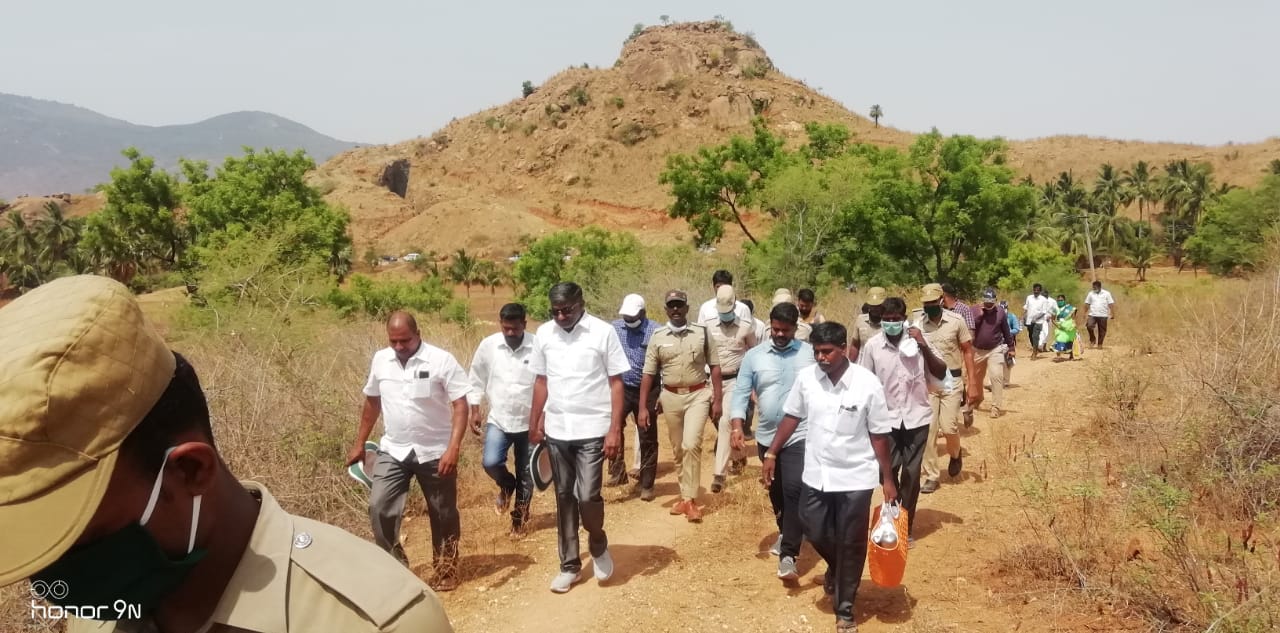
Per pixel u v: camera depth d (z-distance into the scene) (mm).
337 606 1186
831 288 25469
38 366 953
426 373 5703
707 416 7504
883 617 5316
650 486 8086
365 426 5953
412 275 90750
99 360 1000
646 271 21891
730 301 8266
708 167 30734
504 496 7539
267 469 6902
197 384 1200
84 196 110250
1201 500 6199
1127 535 5789
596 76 130625
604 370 5883
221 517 1181
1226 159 89188
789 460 5820
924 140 30438
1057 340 16750
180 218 38656
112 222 37562
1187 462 6754
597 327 5871
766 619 5402
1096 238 64750
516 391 7121
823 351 5082
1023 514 6773
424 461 5801
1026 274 33250
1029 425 10336
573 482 5902
